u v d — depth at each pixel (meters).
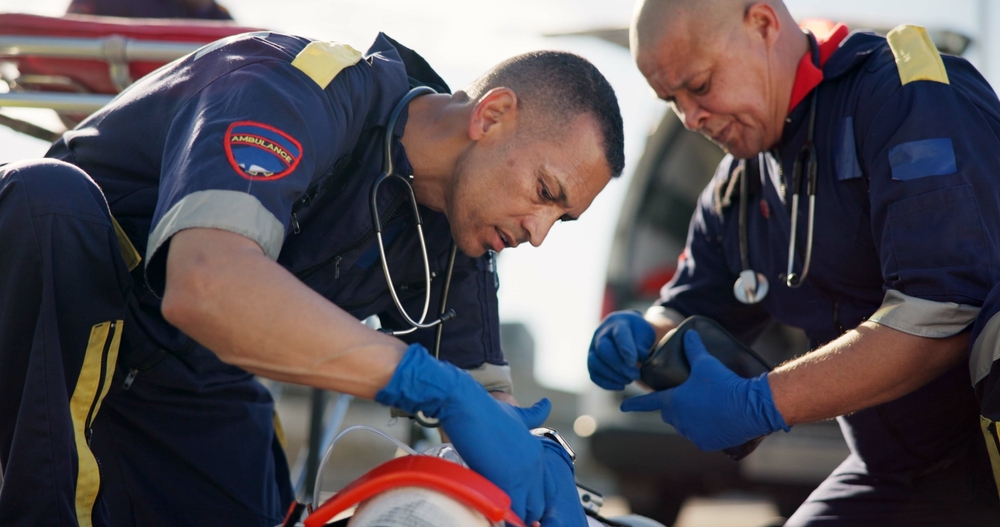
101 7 3.89
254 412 2.76
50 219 1.95
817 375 2.30
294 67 1.99
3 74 3.14
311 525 1.62
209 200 1.70
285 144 1.81
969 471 2.56
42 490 1.91
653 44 2.55
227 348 1.65
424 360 1.67
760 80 2.52
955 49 4.82
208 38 3.04
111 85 3.13
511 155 2.13
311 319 1.63
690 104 2.61
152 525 2.56
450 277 2.40
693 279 3.12
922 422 2.58
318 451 3.69
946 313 2.18
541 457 1.78
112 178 2.21
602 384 2.86
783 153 2.63
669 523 4.68
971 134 2.29
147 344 2.35
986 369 2.11
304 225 2.26
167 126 2.09
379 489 1.60
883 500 2.72
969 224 2.19
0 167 2.06
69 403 2.00
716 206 2.96
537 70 2.17
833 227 2.53
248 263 1.64
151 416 2.55
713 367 2.49
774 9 2.52
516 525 1.67
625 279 5.05
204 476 2.62
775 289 2.80
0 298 1.96
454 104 2.23
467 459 1.71
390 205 2.25
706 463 4.49
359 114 2.13
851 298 2.61
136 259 2.13
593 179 2.17
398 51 2.40
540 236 2.19
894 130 2.32
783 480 4.39
